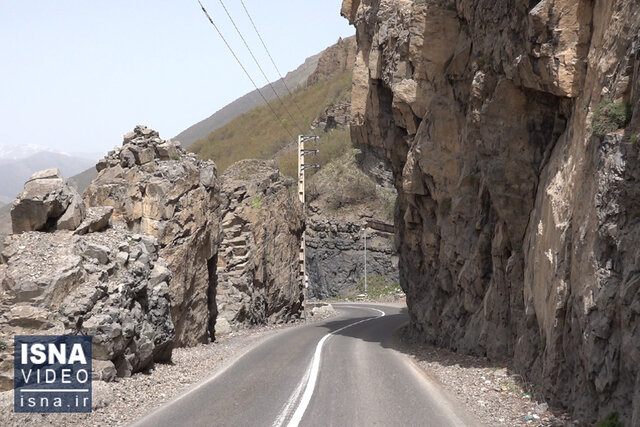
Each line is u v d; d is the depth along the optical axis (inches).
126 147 869.8
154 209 818.8
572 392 394.3
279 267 1513.3
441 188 825.5
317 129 3907.5
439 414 390.3
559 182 473.7
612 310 331.6
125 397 437.1
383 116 1123.3
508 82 584.7
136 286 578.6
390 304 2340.1
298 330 1197.1
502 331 641.0
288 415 380.8
